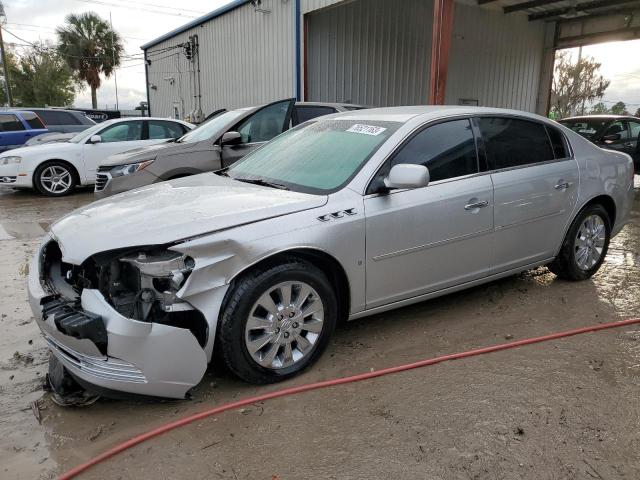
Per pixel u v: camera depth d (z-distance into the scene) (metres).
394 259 3.40
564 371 3.20
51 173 10.29
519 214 4.04
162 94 21.88
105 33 38.72
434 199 3.52
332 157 3.61
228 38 16.27
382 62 14.55
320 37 13.19
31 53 40.44
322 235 3.03
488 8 16.16
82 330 2.45
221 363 3.00
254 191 3.36
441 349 3.50
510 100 17.88
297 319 3.04
